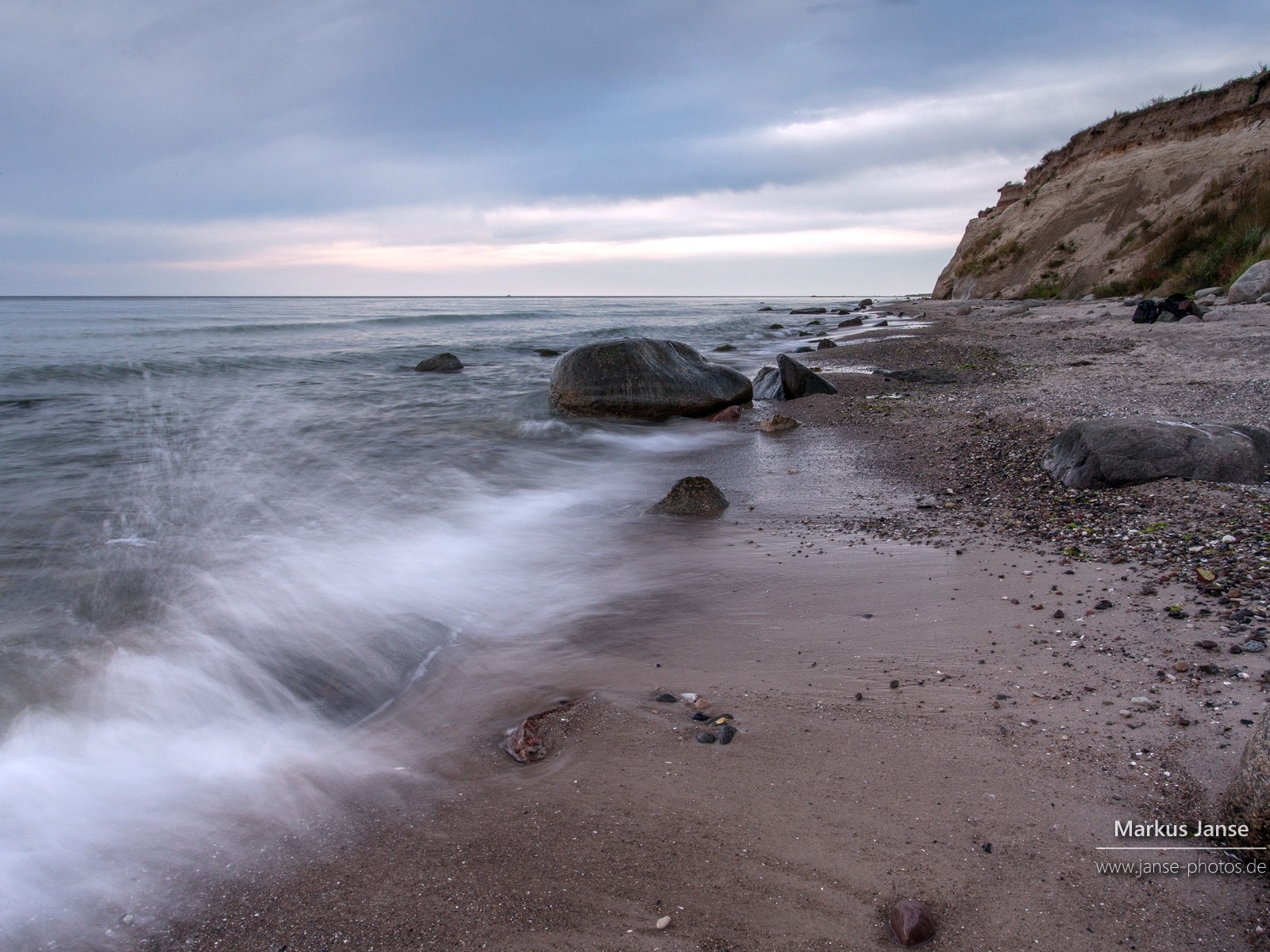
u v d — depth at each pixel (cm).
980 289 3378
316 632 402
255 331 3206
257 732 309
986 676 313
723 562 484
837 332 2666
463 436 960
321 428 1013
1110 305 2161
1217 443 534
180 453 855
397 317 4519
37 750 296
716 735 283
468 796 259
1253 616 333
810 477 687
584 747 283
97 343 2380
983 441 746
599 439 927
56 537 563
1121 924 186
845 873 209
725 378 1060
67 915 214
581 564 498
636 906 203
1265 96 2559
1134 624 343
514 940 194
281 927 204
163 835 246
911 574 440
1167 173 2720
